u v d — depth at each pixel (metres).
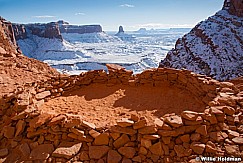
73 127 4.80
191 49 44.91
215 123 4.78
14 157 4.68
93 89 8.27
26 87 7.28
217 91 6.30
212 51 41.59
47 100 7.09
